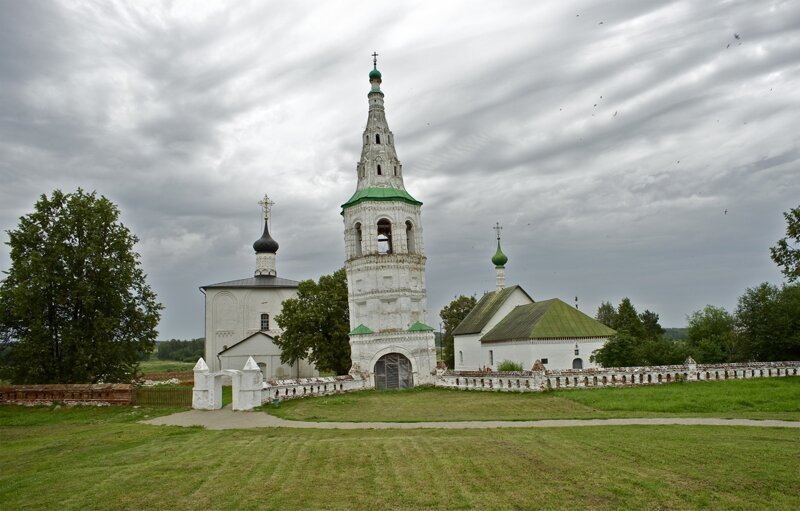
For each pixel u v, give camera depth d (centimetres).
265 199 9119
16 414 4088
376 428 2989
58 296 4834
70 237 5041
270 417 3625
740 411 3250
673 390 4156
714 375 4722
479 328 7075
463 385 5338
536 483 1706
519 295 7281
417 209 6309
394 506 1555
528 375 4631
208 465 2098
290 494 1691
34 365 4838
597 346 5988
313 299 6662
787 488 1590
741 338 5897
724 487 1609
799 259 4991
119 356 5116
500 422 3080
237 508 1584
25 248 4925
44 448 2659
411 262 6066
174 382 7931
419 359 5788
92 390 4388
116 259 5219
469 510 1504
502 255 8150
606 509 1473
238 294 8331
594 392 4259
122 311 5178
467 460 2009
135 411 4081
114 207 5316
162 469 2056
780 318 5472
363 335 5712
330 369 6550
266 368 7562
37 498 1742
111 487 1828
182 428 3180
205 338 8212
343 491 1700
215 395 4175
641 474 1753
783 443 2145
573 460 1956
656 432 2467
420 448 2245
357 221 6138
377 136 6431
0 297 4759
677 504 1494
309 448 2342
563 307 6203
